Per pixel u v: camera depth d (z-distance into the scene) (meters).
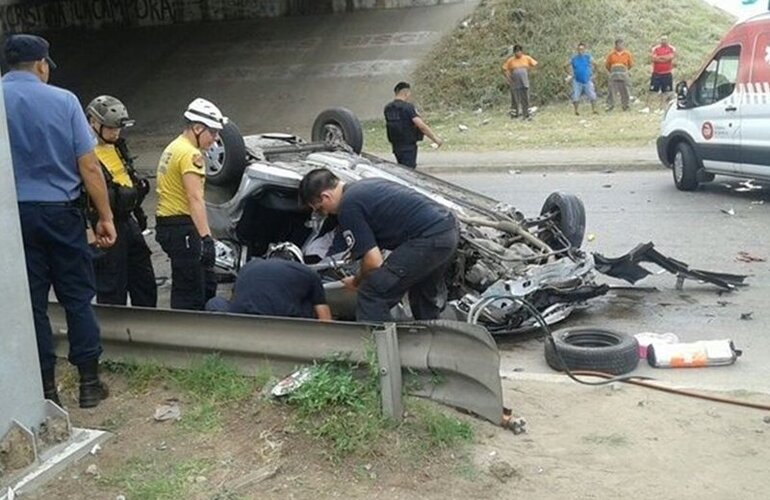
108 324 5.35
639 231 10.03
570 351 5.62
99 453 4.35
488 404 4.42
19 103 4.50
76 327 4.84
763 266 8.31
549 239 7.37
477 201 7.52
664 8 26.08
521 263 6.63
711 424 4.62
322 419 4.30
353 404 4.31
